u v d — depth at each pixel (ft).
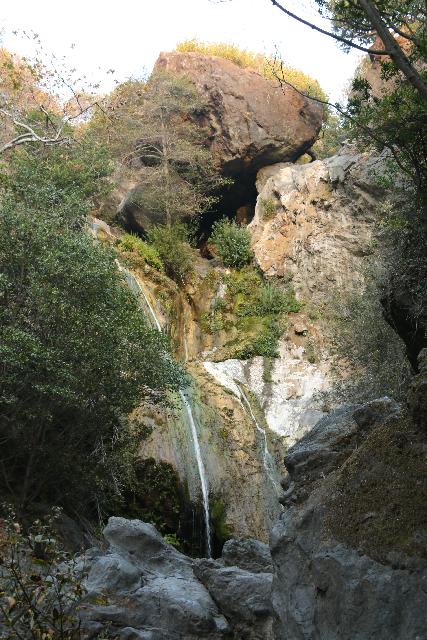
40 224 41.11
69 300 38.81
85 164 71.82
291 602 14.11
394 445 13.92
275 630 14.79
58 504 39.70
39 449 37.17
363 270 57.72
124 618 19.53
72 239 41.24
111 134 81.20
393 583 12.22
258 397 67.41
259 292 79.61
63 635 15.87
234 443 57.21
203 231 97.09
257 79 92.38
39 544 18.24
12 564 16.38
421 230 29.84
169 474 49.65
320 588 13.47
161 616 19.85
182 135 90.22
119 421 43.83
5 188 52.08
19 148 69.82
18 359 34.76
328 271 77.10
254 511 53.16
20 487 38.40
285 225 82.33
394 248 33.09
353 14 15.85
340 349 54.49
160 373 40.34
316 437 17.87
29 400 37.17
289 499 16.43
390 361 48.42
